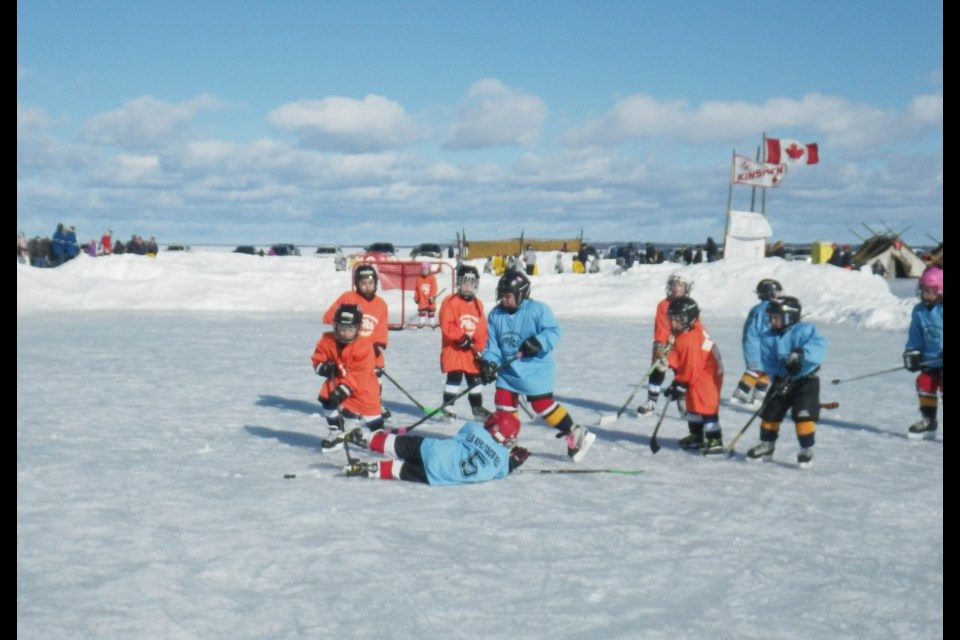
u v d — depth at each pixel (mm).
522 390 6246
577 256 38188
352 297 7988
